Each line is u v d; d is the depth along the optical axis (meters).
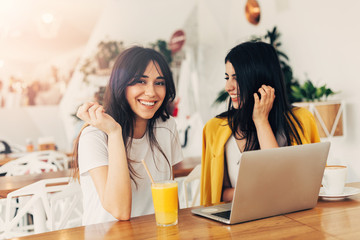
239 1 5.06
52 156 3.09
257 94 1.50
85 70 5.78
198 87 5.90
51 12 5.61
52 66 5.66
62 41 5.69
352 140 3.37
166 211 0.98
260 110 1.46
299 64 4.03
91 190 1.31
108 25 5.88
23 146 5.50
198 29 5.93
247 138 1.55
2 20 5.41
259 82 1.50
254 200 0.98
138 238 0.90
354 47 3.31
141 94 1.33
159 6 6.05
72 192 1.84
